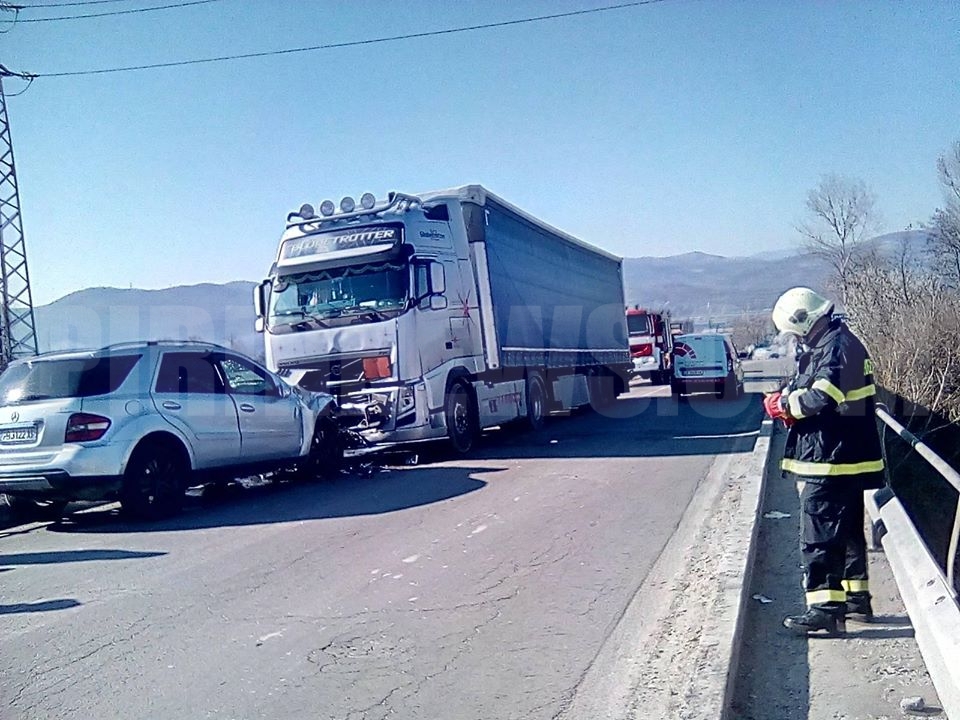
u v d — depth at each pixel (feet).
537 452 44.91
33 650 17.63
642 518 27.84
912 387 53.62
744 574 19.40
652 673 15.28
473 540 25.52
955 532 14.42
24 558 26.22
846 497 16.55
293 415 37.09
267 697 14.85
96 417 29.63
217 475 33.76
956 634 11.91
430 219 44.19
